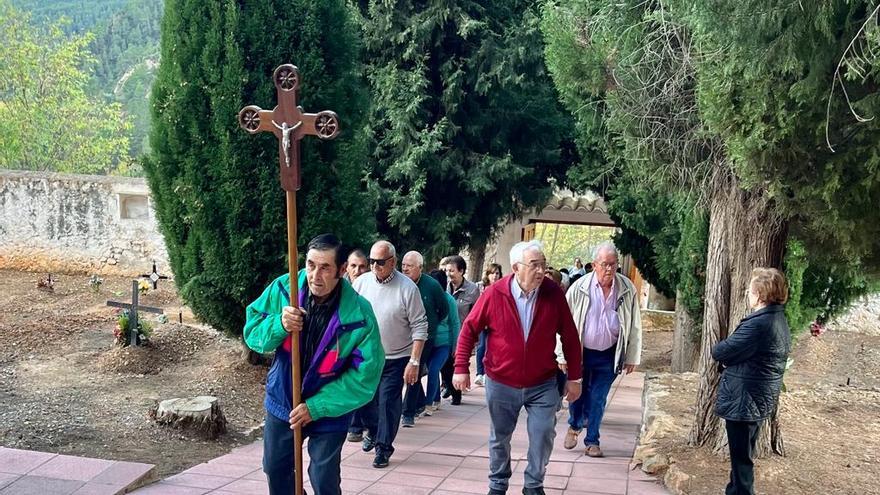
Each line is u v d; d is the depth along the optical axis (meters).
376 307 6.22
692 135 6.37
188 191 9.00
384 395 6.15
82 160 29.59
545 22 7.91
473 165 14.76
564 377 6.19
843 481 5.57
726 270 6.09
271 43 8.88
